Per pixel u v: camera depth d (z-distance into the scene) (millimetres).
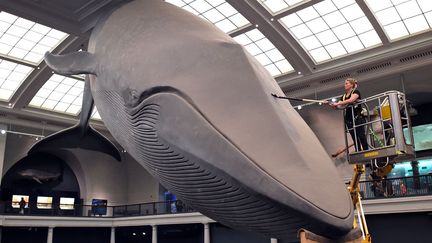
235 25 26500
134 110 5297
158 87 5051
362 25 24750
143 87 5242
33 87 30000
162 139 4707
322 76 26953
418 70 24312
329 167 4613
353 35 25453
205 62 5238
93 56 7301
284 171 4066
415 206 19953
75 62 7762
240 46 5434
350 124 5668
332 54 26953
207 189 4438
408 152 4938
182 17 6746
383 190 11656
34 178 35938
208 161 4184
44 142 13297
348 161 5543
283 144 4316
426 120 29078
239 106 4629
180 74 5141
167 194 38969
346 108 5672
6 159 33188
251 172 3959
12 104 30984
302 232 4039
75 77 30969
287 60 27203
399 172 28234
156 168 5168
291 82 28266
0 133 31141
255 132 4375
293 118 5055
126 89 5617
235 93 4758
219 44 5516
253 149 4207
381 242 21516
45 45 27656
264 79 5281
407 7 23094
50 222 29469
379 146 5324
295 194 3863
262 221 4289
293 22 25438
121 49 6457
